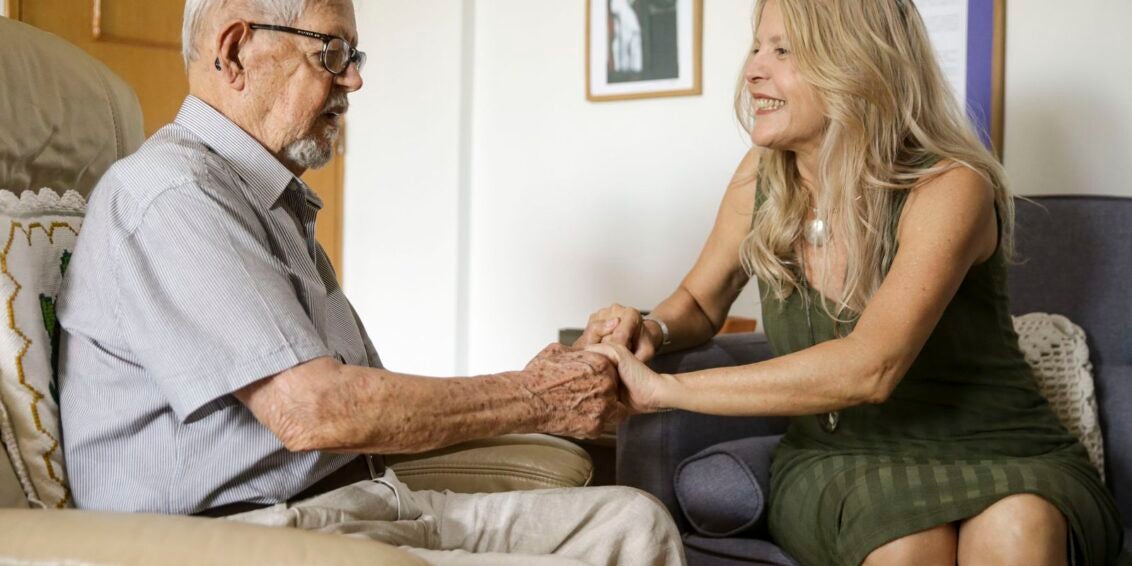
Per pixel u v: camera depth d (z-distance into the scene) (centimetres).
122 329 112
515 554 117
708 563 161
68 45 148
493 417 122
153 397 113
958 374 153
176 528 85
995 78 265
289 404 107
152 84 324
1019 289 194
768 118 156
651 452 169
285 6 126
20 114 132
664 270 327
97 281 114
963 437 151
